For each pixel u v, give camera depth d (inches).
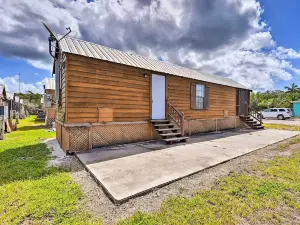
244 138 342.3
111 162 180.2
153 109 319.0
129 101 281.9
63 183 131.9
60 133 279.0
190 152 225.5
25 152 230.8
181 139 297.0
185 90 377.1
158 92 326.3
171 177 139.6
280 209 98.2
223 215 92.0
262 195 113.4
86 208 99.3
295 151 235.3
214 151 231.3
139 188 118.7
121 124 273.0
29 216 90.6
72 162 189.5
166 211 95.4
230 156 205.5
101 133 253.0
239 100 550.0
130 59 309.1
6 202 103.2
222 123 479.5
